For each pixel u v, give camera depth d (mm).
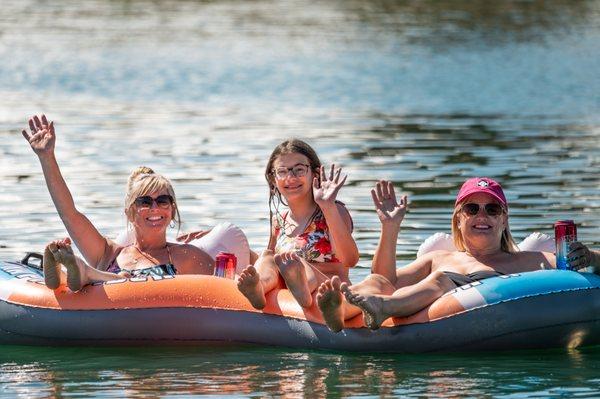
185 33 73688
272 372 14781
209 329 16156
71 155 33438
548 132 38125
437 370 14758
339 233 16938
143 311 16250
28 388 14211
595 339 15828
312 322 15867
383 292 15750
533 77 55125
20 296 16797
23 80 53781
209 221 24062
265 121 41438
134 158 32906
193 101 47562
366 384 14180
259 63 60750
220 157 33094
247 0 92000
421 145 35500
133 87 51969
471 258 16703
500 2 87188
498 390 13859
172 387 14164
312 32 74125
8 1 90750
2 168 31000
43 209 25422
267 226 23547
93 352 16125
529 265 16609
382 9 85375
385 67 59094
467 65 59719
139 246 17688
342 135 37750
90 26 76750
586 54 63500
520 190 27453
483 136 37344
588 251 16172
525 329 15398
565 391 13789
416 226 23500
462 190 16812
